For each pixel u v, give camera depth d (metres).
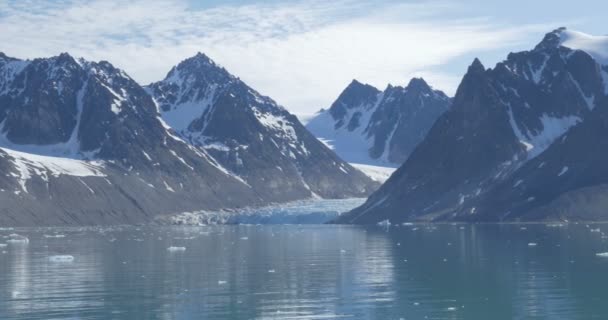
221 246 184.50
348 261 136.38
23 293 100.62
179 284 107.62
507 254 143.00
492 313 84.25
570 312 84.00
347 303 90.69
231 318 83.25
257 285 105.62
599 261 127.38
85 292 100.94
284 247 176.50
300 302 91.69
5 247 188.75
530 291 97.19
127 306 90.38
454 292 97.56
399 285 104.06
